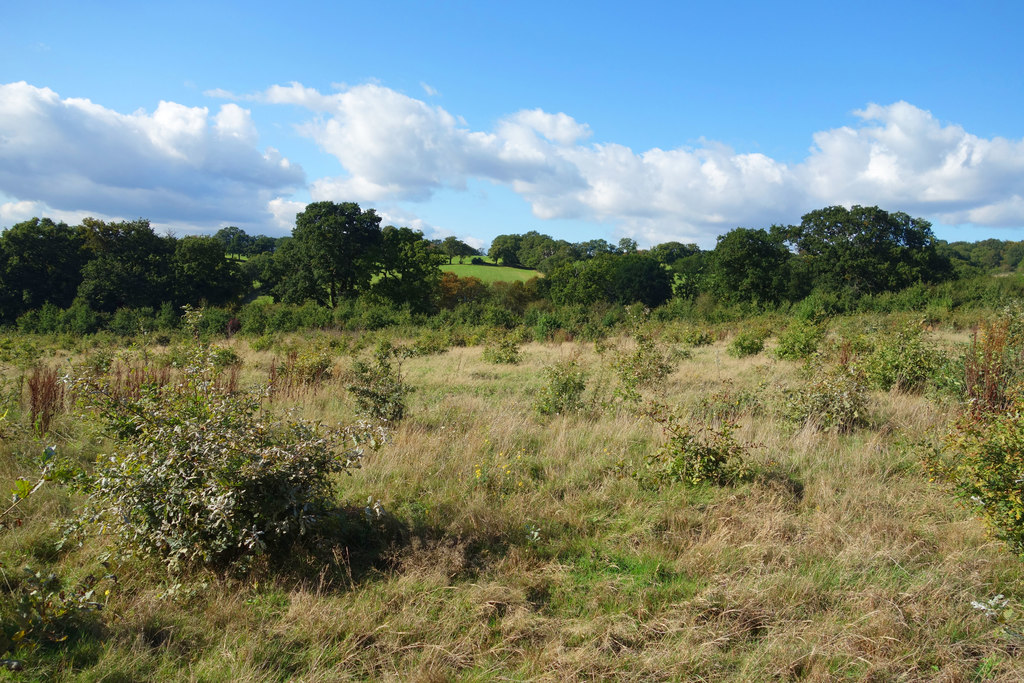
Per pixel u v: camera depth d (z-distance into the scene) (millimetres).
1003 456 3910
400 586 3510
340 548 3953
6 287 40375
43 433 6145
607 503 4852
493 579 3654
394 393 7871
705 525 4387
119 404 4777
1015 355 7551
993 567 3725
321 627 3070
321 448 4012
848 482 5191
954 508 4578
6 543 3852
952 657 2850
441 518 4457
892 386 8898
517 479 5301
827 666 2812
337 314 32094
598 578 3691
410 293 45812
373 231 48906
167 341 27359
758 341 15992
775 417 7430
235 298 50531
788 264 42875
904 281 38094
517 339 18125
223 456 3646
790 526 4348
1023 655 2871
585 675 2771
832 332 18062
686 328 21234
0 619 2926
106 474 3697
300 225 47656
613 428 6984
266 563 3680
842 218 39656
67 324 31828
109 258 43469
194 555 3520
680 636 3061
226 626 3107
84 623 3027
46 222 43750
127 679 2664
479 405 8508
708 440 5496
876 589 3408
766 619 3199
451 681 2748
